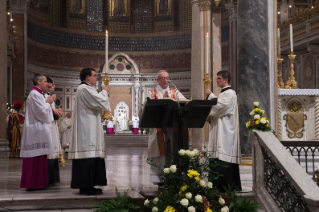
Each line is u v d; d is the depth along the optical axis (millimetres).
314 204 4656
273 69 10469
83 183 6141
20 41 25438
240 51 9930
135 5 31797
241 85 9875
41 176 6746
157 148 6250
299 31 19078
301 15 19234
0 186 7254
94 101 6223
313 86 19266
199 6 15109
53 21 29219
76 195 6113
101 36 31219
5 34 14531
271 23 10438
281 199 5867
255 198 6258
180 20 30875
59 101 29406
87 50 30766
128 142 24828
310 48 18500
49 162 7297
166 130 5562
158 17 31531
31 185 6652
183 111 5359
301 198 5234
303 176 5293
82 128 6219
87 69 6465
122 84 31031
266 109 9812
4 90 14438
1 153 14281
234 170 6535
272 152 5824
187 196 5039
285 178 5656
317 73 18922
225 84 6645
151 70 31422
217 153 6465
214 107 6457
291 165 5523
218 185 6434
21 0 25500
